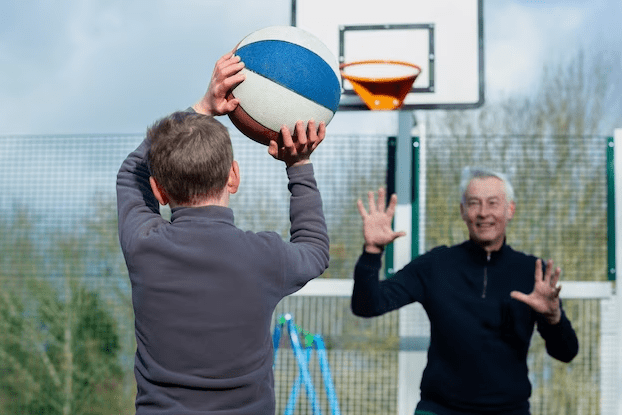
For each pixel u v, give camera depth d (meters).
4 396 6.28
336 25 4.88
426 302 3.22
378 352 5.46
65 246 5.89
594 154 4.98
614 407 4.45
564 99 12.04
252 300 1.54
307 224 1.74
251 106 1.92
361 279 3.16
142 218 1.66
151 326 1.53
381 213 3.22
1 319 6.27
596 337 5.13
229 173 1.67
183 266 1.54
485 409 2.99
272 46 1.96
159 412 1.49
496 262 3.18
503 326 3.05
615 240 4.74
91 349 6.36
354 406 5.29
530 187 5.04
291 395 4.34
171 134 1.62
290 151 1.77
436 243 5.11
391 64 4.71
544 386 5.36
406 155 4.67
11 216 5.85
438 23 4.81
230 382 1.51
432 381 3.08
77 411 6.32
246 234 1.61
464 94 4.71
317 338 4.42
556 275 2.91
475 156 5.14
